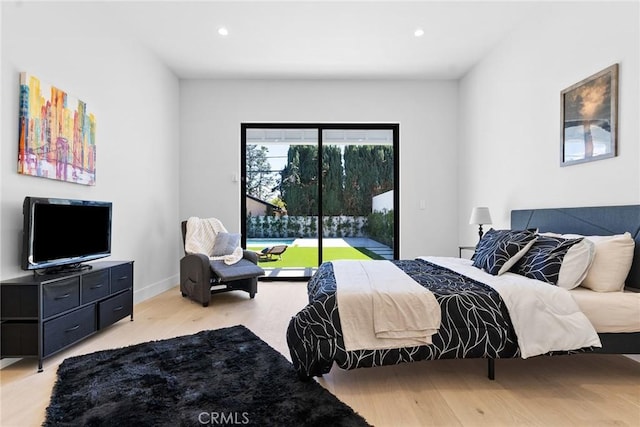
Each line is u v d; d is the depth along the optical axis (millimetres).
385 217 4902
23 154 2188
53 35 2479
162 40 3629
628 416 1562
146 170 3779
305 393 1714
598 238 2150
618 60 2227
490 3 2971
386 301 1814
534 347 1750
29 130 2232
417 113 4707
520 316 1798
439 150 4727
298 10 3088
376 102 4695
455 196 4734
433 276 2305
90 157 2850
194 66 4262
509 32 3457
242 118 4668
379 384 1867
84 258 2578
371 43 3680
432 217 4738
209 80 4648
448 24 3312
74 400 1643
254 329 2727
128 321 2943
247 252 4055
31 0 2287
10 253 2133
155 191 3980
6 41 2111
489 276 2223
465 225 4516
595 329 1821
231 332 2627
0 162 2072
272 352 2229
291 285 4465
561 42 2742
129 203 3457
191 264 3613
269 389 1752
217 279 3719
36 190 2336
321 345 1762
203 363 2061
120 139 3305
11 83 2145
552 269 2078
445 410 1614
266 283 4586
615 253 2000
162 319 3000
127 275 2873
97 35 2963
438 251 4734
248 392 1721
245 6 3031
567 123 2670
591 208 2387
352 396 1739
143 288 3707
